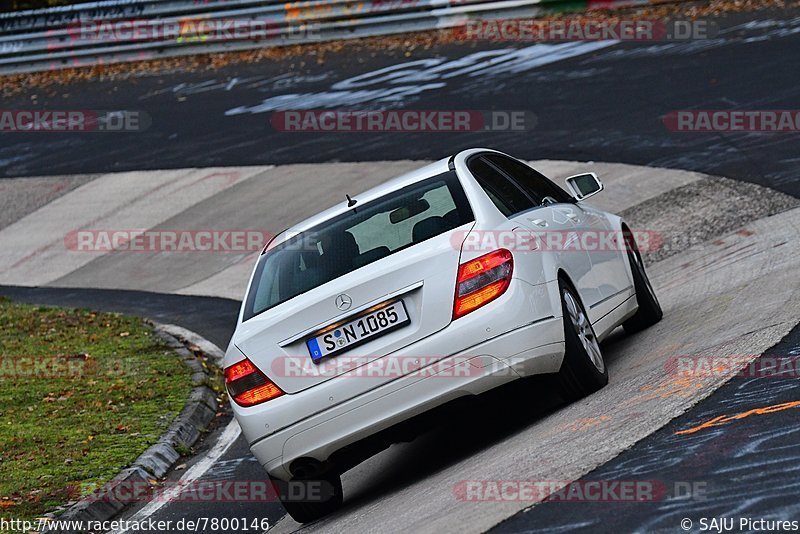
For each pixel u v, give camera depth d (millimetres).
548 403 24141
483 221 21266
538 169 55688
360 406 20375
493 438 22547
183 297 54688
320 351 20672
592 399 21984
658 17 75938
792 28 65625
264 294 22500
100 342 45938
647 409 19656
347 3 92188
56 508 25219
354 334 20531
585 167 54000
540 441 20047
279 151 72812
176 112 86875
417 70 80250
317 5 93312
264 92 85688
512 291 20453
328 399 20500
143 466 28359
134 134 84562
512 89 70062
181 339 46000
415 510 18297
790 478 14648
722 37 68000
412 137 67375
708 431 17453
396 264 20609
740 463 15672
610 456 17531
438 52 83312
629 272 28125
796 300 24750
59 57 104500
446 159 24359
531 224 22578
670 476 15859
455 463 21562
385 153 66312
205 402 35312
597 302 24562
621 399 21031
